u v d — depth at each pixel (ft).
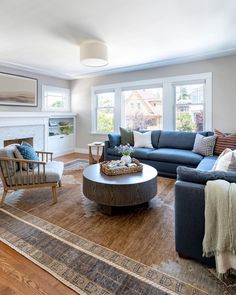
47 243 6.03
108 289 4.42
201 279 4.68
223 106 13.87
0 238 6.27
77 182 11.70
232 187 4.42
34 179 8.54
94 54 11.04
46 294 4.30
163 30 9.81
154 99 16.71
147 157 13.08
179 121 15.71
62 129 20.07
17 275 4.81
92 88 19.66
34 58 14.12
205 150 11.84
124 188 7.50
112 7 7.75
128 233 6.60
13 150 8.75
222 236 4.31
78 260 5.32
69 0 7.27
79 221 7.36
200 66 14.43
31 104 17.46
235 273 4.57
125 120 18.28
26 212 8.02
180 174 5.32
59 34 10.14
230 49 12.53
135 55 13.52
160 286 4.50
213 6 7.78
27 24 9.05
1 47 11.96
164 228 6.91
